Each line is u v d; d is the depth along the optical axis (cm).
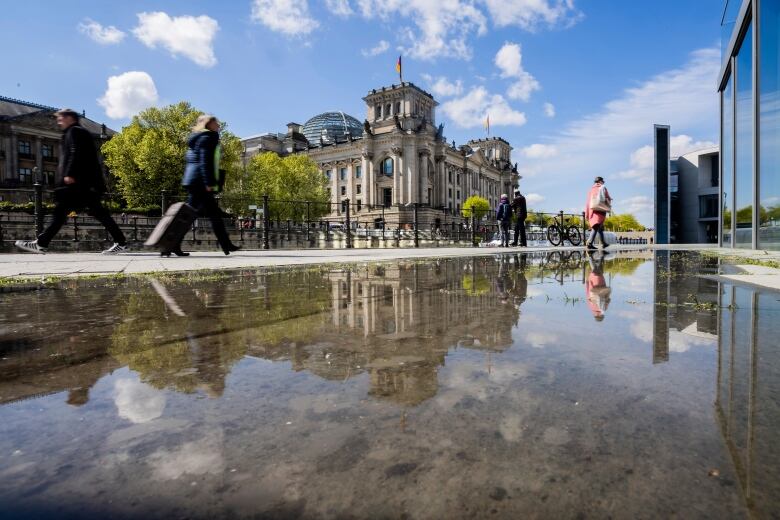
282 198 4781
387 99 7250
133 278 405
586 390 101
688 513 56
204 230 1368
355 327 178
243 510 58
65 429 82
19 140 5334
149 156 3425
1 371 119
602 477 65
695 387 103
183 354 137
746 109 1131
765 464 67
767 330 168
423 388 104
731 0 1202
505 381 108
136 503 59
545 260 712
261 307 233
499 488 62
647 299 258
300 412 90
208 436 79
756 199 1041
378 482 64
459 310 221
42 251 668
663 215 2894
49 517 56
